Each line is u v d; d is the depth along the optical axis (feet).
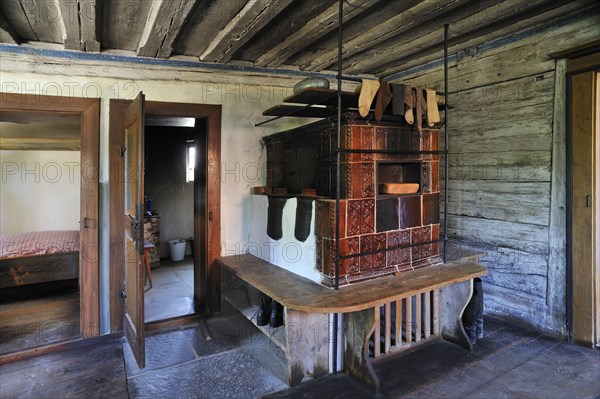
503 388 7.35
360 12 8.14
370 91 7.84
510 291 10.49
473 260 10.22
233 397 7.40
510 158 10.30
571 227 8.99
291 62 12.09
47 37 9.09
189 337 10.21
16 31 8.71
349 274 8.05
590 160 8.59
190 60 10.91
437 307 9.46
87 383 7.93
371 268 8.38
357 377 7.85
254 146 12.04
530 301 10.01
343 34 9.70
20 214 17.81
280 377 8.13
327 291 7.64
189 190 20.77
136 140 8.43
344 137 8.09
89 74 9.80
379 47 11.01
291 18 8.64
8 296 13.32
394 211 8.77
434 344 9.30
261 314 9.00
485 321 10.59
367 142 8.23
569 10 8.64
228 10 8.02
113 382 7.97
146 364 8.75
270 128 12.29
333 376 8.10
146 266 14.48
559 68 9.11
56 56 9.45
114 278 10.26
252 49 10.69
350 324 7.99
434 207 9.61
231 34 8.95
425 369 8.14
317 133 9.25
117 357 9.09
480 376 7.80
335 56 11.42
